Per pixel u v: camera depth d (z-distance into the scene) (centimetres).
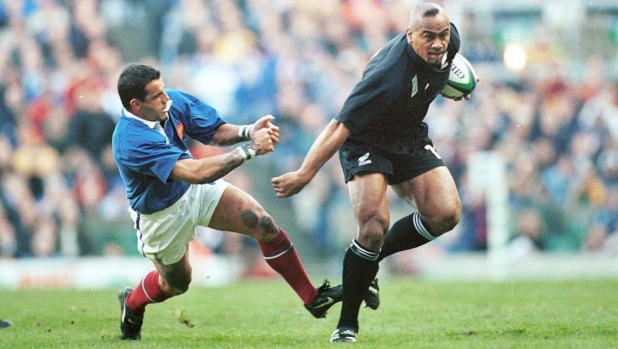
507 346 1944
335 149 2053
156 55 6506
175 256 2139
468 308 2875
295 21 6612
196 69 6419
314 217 5850
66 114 5841
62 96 5916
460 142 6191
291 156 6131
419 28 2038
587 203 6197
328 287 2234
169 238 2108
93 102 5909
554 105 6519
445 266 5541
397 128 2156
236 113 6331
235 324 2609
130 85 1997
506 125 6341
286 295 3397
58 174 5666
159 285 2214
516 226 5922
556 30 6700
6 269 5031
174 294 2241
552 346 1941
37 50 6156
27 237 5462
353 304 2128
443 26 2033
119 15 6506
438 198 2191
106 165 5784
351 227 5822
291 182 2034
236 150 2008
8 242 5431
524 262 5738
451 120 6222
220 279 5212
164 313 2850
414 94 2105
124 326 2275
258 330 2461
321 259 5812
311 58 6488
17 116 5875
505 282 3984
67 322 2683
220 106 6341
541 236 5947
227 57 6425
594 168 6366
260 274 5381
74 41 6278
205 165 1994
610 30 6744
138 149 2011
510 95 6481
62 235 5472
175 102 2156
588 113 6538
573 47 6681
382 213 2097
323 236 5838
